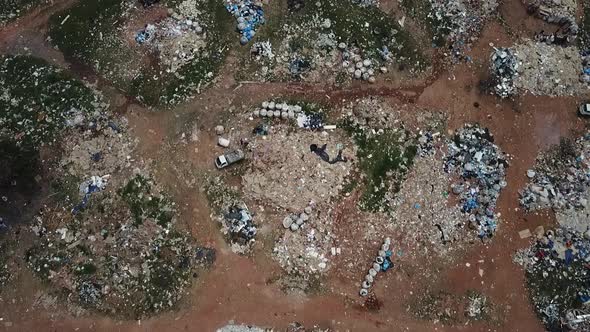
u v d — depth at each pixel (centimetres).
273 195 2528
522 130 2752
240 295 2428
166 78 2686
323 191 2558
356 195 2581
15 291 2386
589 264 2566
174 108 2648
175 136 2611
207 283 2434
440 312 2469
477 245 2569
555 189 2653
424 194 2602
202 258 2458
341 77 2748
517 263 2558
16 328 2348
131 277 2414
